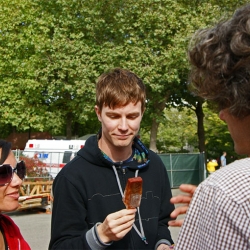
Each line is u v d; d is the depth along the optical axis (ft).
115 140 8.00
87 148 8.24
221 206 3.99
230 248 3.88
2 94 82.94
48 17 78.59
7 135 118.01
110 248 7.76
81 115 70.74
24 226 31.40
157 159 9.14
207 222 4.10
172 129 118.01
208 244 4.04
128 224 6.68
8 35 82.33
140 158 8.63
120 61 65.21
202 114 87.25
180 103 85.51
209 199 4.14
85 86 66.28
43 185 40.42
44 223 32.65
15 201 7.50
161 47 65.21
